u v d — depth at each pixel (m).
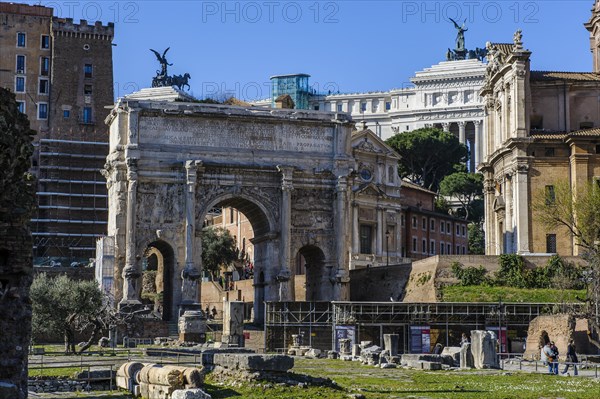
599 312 104.88
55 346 110.31
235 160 143.62
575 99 146.25
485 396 55.41
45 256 197.75
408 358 84.50
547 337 101.88
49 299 100.25
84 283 106.00
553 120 145.88
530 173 140.50
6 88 41.28
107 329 119.69
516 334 114.88
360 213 186.62
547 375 73.56
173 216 140.12
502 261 133.12
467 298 128.50
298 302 119.00
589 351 103.50
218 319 166.50
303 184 146.88
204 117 143.00
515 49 143.00
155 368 49.34
